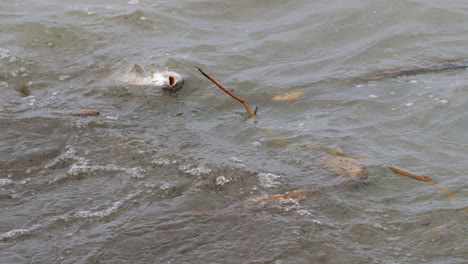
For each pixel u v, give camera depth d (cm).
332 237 338
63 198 378
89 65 598
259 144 445
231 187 389
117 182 396
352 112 495
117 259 320
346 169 409
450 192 381
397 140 449
